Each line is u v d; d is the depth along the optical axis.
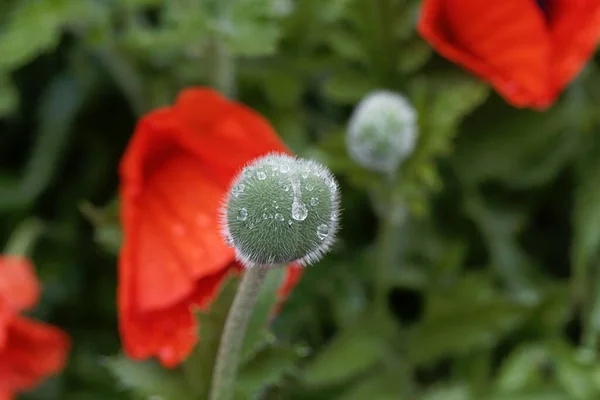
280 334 0.77
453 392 0.75
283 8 0.80
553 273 0.82
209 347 0.67
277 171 0.59
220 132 0.69
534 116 0.81
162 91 0.81
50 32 0.77
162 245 0.68
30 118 0.84
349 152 0.75
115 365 0.69
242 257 0.59
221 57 0.78
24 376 0.75
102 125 0.84
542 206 0.83
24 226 0.81
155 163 0.69
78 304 0.82
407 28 0.78
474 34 0.73
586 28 0.72
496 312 0.77
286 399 0.76
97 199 0.84
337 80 0.79
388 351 0.77
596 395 0.76
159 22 0.85
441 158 0.82
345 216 0.82
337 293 0.79
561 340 0.77
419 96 0.75
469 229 0.82
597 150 0.81
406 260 0.81
